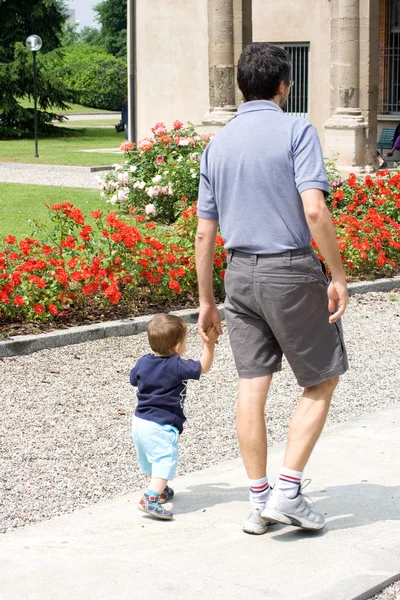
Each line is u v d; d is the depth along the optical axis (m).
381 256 12.55
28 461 6.39
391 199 14.95
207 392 8.07
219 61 22.30
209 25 22.52
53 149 36.38
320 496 5.57
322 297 4.82
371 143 22.47
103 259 10.77
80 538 4.99
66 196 20.95
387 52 27.58
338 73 22.12
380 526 5.09
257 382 4.93
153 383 5.36
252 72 4.84
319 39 26.02
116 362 8.94
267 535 4.98
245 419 4.93
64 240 10.60
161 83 28.23
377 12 21.97
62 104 48.94
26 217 17.53
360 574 4.45
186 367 5.31
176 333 5.36
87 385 8.20
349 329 10.40
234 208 4.82
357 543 4.84
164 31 27.91
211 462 6.44
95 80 76.25
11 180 25.11
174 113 28.12
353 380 8.48
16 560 4.66
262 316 4.86
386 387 8.29
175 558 4.66
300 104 27.06
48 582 4.38
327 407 4.94
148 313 10.48
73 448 6.66
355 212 14.97
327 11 25.72
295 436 4.89
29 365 8.77
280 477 4.89
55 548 4.83
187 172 17.33
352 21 21.72
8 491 5.85
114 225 10.64
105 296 10.47
